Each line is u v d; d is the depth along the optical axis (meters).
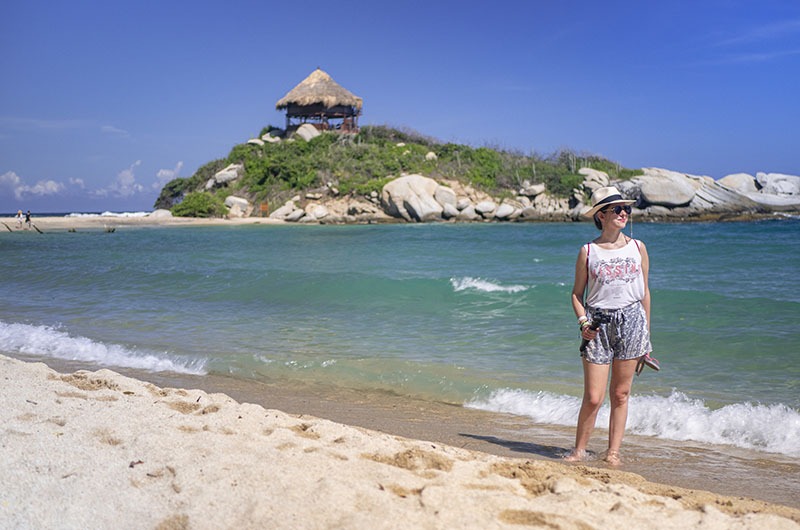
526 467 3.64
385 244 30.59
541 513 2.81
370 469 3.33
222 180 61.09
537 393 6.24
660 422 5.37
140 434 3.83
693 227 42.97
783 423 5.15
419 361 7.66
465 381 6.70
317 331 9.66
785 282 13.63
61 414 4.25
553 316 10.20
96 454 3.48
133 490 3.08
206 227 49.06
